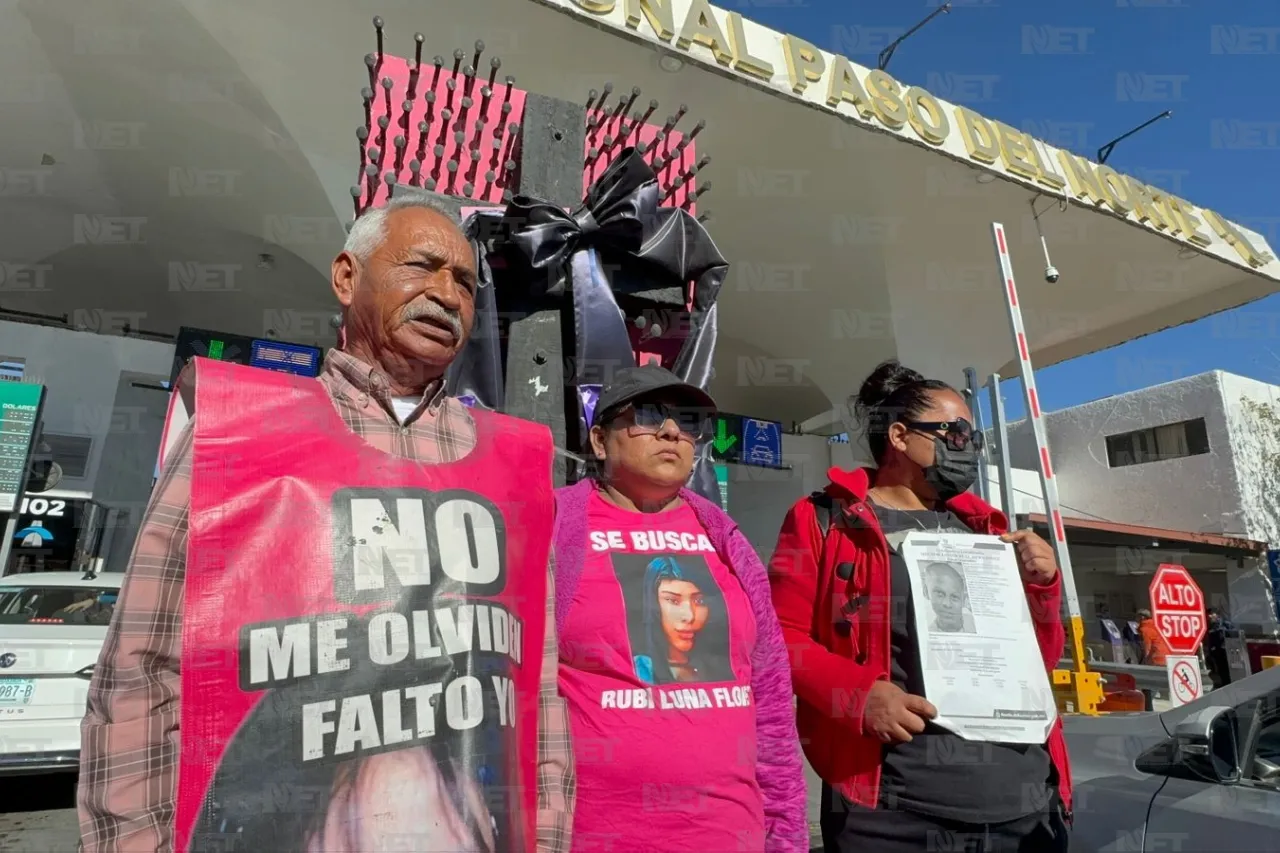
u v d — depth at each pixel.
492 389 2.20
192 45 6.38
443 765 1.08
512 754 1.17
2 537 7.91
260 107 6.93
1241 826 2.03
